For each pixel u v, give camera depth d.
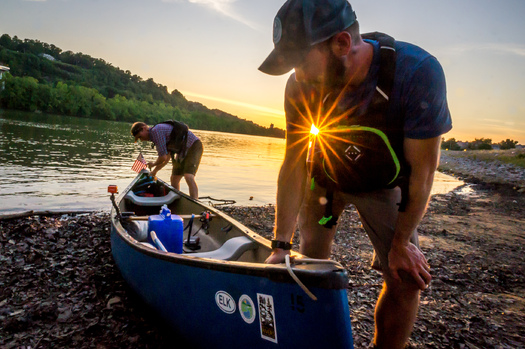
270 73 1.65
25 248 4.80
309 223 2.33
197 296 2.44
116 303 3.47
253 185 14.05
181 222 3.64
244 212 8.42
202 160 23.08
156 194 6.51
